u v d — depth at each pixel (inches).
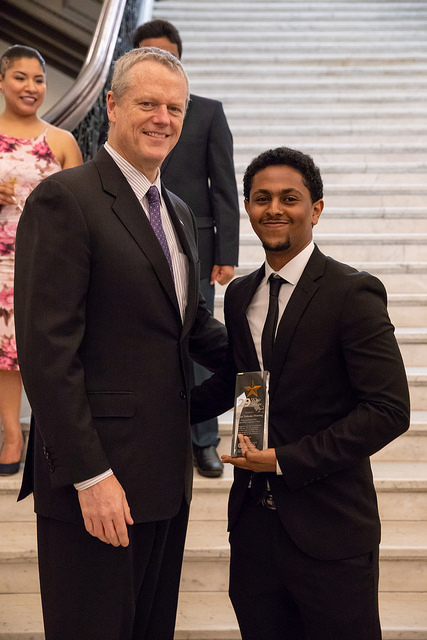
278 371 77.0
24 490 82.0
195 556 114.7
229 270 131.9
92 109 164.6
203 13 313.9
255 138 233.0
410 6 323.3
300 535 75.4
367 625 76.0
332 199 205.5
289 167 76.7
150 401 75.5
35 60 127.7
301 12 319.0
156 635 84.2
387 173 214.7
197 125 129.8
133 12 236.8
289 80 264.5
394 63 279.9
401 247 187.0
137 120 74.4
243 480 80.7
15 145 128.1
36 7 305.1
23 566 116.0
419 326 168.6
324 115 243.3
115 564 74.4
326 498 75.8
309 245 79.9
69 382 69.3
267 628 81.7
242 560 81.4
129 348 74.6
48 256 70.6
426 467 132.0
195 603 113.3
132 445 74.4
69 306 70.6
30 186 128.0
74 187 73.2
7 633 104.7
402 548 114.7
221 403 90.0
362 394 74.1
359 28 307.3
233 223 131.6
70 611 74.8
